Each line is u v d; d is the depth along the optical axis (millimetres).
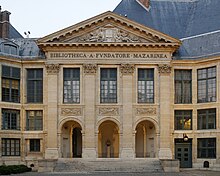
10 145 49188
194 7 56750
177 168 44219
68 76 50031
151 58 49750
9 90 49719
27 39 53125
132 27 49281
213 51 49938
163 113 49406
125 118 49219
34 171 46062
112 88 49906
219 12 53062
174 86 50781
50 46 49188
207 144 49188
